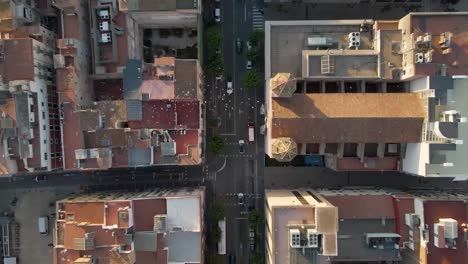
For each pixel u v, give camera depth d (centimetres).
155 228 7600
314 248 7281
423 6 9269
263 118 9288
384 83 8056
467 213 7712
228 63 9319
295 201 7675
